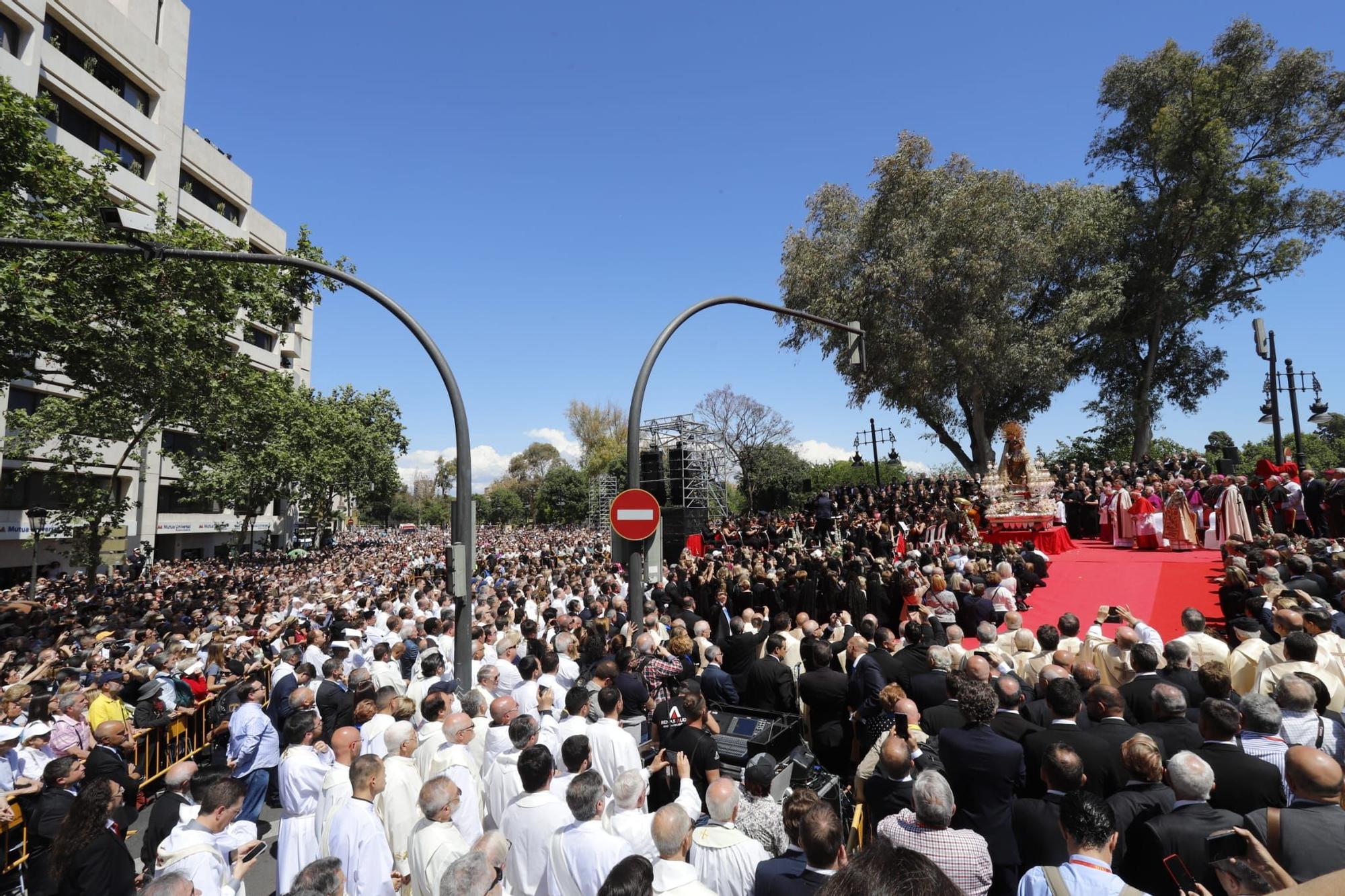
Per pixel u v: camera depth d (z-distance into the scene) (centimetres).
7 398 3092
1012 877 437
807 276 3262
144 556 3584
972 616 1036
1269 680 577
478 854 348
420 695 789
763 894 354
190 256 798
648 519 952
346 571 2661
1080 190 3297
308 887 349
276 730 798
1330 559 945
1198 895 325
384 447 6000
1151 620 1184
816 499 2289
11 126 1373
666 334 979
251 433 3272
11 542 3269
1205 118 3100
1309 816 328
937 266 2956
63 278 1460
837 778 565
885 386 3341
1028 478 1823
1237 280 3397
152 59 3781
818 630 937
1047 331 3019
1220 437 3003
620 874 310
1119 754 445
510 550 4269
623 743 552
